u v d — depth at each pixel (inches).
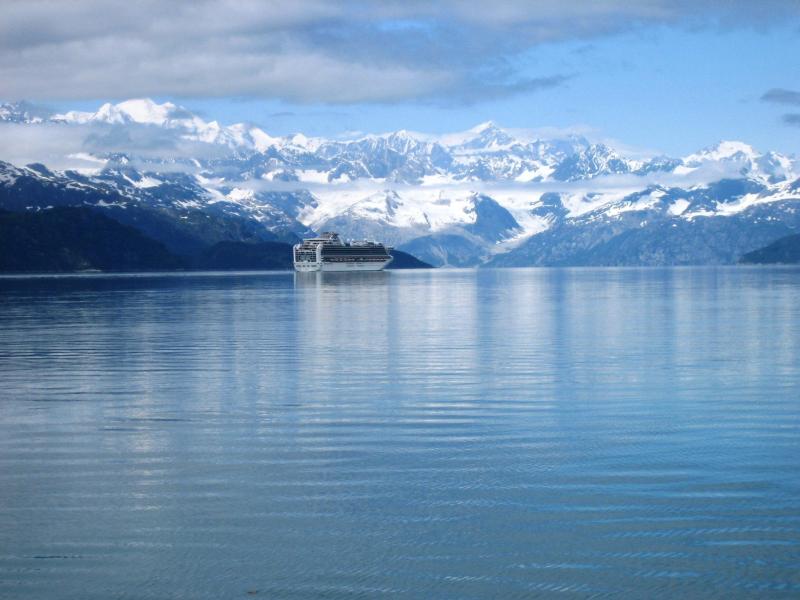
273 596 1034.1
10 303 7155.5
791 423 1838.1
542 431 1787.6
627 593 1032.8
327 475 1481.3
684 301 6648.6
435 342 3555.6
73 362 2987.2
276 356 3105.3
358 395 2231.8
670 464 1515.7
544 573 1084.5
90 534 1218.0
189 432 1814.7
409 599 1024.9
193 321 4938.5
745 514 1261.1
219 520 1268.5
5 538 1205.1
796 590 1035.9
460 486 1408.7
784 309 5531.5
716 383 2373.3
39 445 1711.4
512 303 6633.9
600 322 4562.0
